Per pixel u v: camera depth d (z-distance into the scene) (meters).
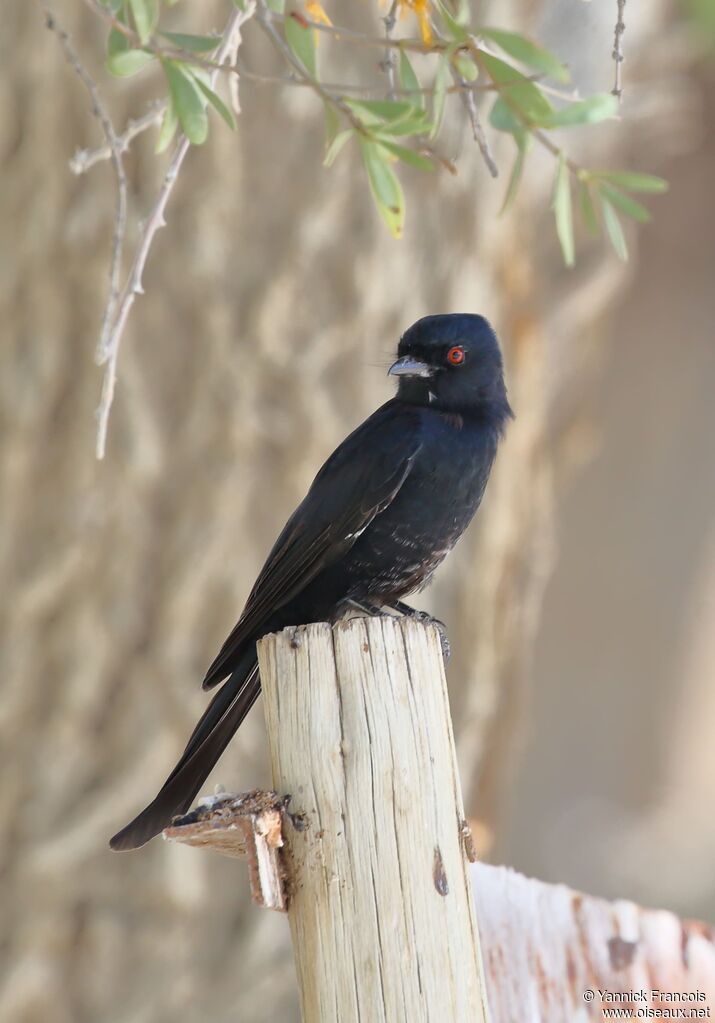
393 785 6.75
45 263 12.49
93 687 12.59
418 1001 6.51
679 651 25.41
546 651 25.62
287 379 12.97
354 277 13.30
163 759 12.65
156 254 12.67
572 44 15.93
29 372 12.48
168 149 12.52
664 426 25.70
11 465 12.46
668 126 20.53
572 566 25.62
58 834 12.55
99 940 12.60
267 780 12.92
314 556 9.87
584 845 24.89
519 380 15.08
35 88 12.45
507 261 14.77
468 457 10.10
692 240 25.88
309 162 13.06
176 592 12.64
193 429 12.71
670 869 24.92
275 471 12.92
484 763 14.88
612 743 25.38
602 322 17.72
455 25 7.57
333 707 6.83
